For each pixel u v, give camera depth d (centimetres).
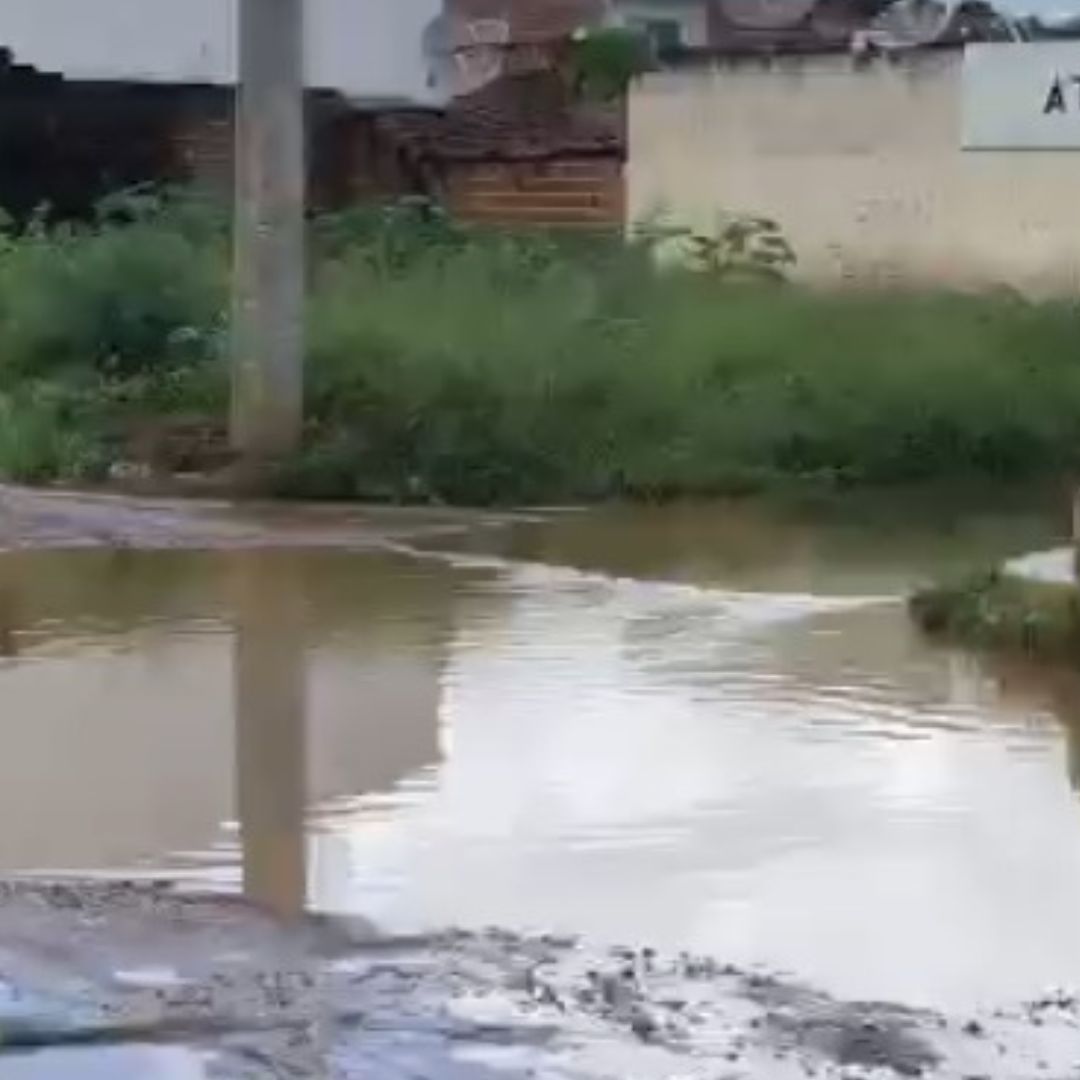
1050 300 2695
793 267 2844
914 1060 778
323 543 1942
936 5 3058
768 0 3250
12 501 2159
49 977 855
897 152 2844
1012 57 2791
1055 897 967
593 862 1015
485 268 2636
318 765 1184
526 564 1842
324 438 2289
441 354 2381
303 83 2338
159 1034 795
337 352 2386
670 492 2214
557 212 3153
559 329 2488
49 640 1515
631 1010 823
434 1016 814
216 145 3256
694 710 1316
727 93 2941
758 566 1838
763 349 2475
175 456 2303
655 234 2802
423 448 2245
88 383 2511
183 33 3256
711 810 1102
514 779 1157
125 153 3228
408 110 3328
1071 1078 763
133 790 1135
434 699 1342
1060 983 861
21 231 3003
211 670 1420
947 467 2305
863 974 869
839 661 1455
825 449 2302
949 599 1575
